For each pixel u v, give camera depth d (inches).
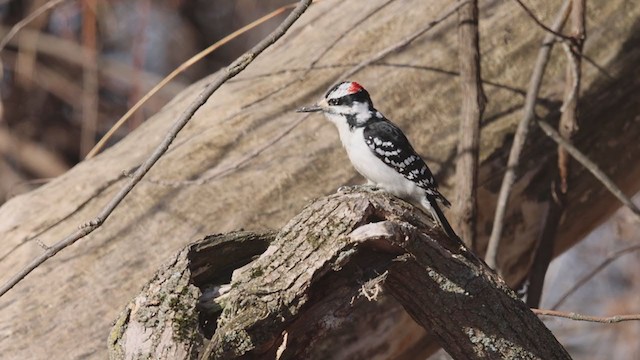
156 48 789.2
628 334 627.2
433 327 331.3
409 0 488.4
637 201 655.1
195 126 464.4
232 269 323.3
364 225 297.4
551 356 333.7
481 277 321.4
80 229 329.1
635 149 489.1
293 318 301.4
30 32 717.3
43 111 737.0
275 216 438.6
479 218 461.4
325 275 305.3
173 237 430.3
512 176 423.8
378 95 460.8
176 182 420.5
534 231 473.1
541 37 475.2
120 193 331.3
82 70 740.7
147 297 302.8
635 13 484.1
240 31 440.8
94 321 407.8
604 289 641.6
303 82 469.4
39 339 402.9
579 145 477.4
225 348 295.6
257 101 459.2
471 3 418.3
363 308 428.1
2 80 725.3
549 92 466.3
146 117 745.0
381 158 386.9
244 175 444.1
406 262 311.7
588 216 502.3
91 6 694.5
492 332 327.0
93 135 702.5
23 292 413.7
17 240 433.4
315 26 498.3
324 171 446.3
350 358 433.7
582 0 420.8
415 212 318.0
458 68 466.3
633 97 478.9
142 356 297.9
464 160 421.1
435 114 460.4
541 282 463.5
